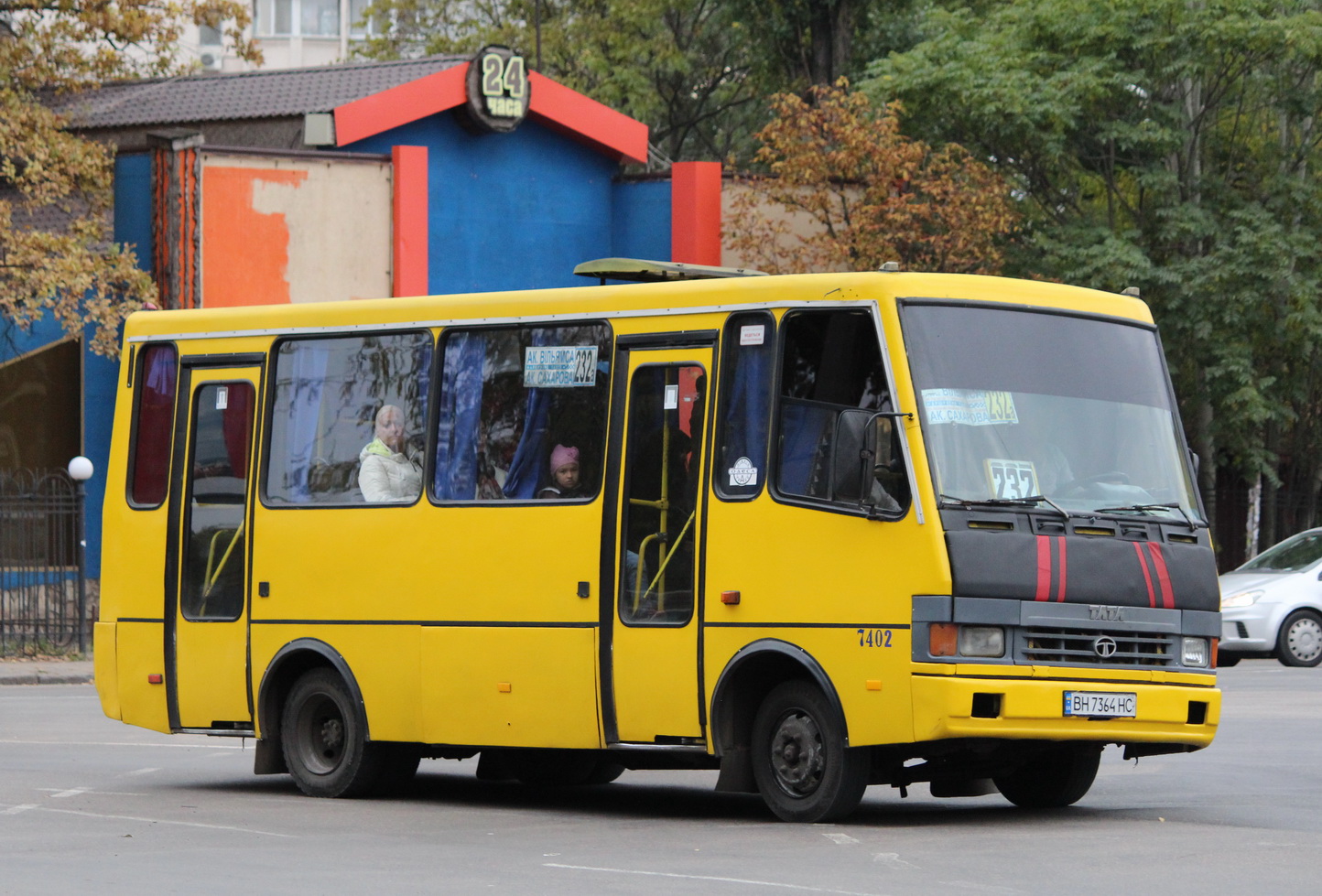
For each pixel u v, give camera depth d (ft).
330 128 134.21
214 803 54.08
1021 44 143.95
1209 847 42.42
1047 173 147.64
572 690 49.98
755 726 47.24
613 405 49.88
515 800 55.88
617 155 148.77
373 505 54.75
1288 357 148.25
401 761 56.18
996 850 41.83
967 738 44.34
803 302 46.83
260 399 57.77
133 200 129.18
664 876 38.24
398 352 55.06
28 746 72.74
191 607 58.85
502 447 52.34
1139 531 46.83
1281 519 164.04
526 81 142.10
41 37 139.64
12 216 140.05
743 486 47.24
